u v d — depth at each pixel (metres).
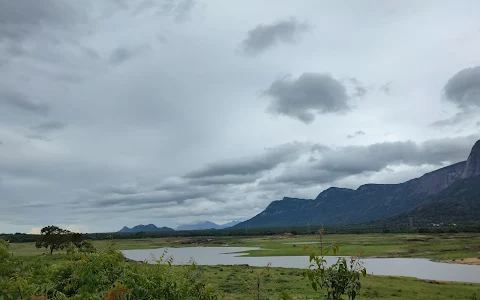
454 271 74.69
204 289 9.36
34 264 10.62
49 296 8.18
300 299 8.80
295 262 86.94
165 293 8.34
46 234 75.88
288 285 37.09
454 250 112.81
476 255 99.88
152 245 173.62
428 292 41.78
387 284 45.25
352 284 6.61
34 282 8.79
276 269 55.00
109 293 7.00
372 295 38.81
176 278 8.99
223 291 33.84
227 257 105.19
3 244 11.48
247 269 54.88
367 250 117.00
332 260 65.75
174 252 129.38
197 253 122.38
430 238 161.25
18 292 7.96
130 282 8.12
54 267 9.05
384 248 121.81
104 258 8.78
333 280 6.76
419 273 71.88
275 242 182.25
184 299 8.63
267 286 35.97
